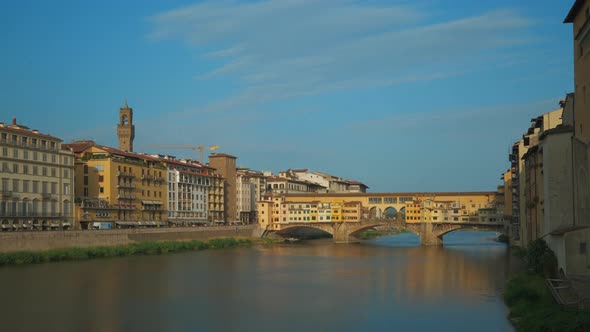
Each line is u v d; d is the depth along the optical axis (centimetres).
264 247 19175
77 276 10625
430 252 16962
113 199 17375
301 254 16238
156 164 19888
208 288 9550
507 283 9138
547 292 7138
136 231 16088
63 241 13588
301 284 10069
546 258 7825
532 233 11056
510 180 19112
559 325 5416
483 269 12081
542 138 8375
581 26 7181
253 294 8988
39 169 14538
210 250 17488
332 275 11306
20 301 8175
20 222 13862
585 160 7169
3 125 14625
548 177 7938
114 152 17725
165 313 7512
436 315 7281
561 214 7825
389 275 11281
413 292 9125
